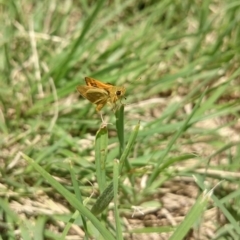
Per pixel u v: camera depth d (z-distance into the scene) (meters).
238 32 0.47
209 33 0.49
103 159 0.35
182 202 0.40
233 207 0.38
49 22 0.48
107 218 0.37
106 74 0.45
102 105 0.36
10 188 0.39
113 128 0.42
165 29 0.48
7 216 0.37
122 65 0.45
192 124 0.41
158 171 0.38
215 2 0.50
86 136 0.42
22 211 0.38
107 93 0.36
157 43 0.46
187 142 0.41
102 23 0.46
